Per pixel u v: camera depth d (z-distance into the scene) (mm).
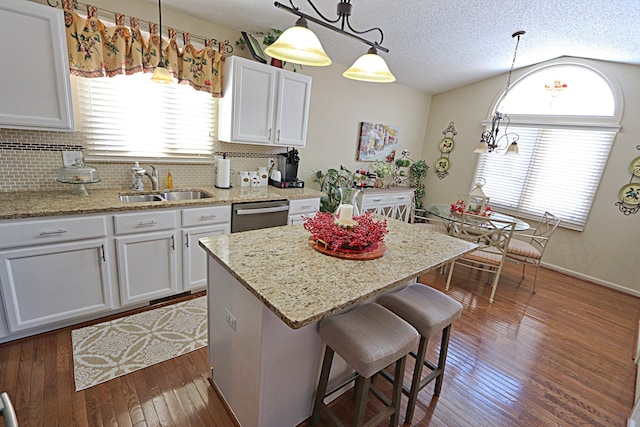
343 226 1614
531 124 4172
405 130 5039
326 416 1567
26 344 1961
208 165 3084
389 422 1596
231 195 2770
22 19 1822
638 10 2514
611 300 3342
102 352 1951
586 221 3881
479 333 2512
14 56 1840
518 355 2266
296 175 3551
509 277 3785
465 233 3219
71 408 1560
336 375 1696
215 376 1738
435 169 5332
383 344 1274
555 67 3943
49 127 2027
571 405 1836
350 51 3510
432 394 1845
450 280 3455
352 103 4188
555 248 4145
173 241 2379
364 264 1453
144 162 2701
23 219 1781
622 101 3547
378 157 4734
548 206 4180
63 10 1996
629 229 3592
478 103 4695
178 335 2158
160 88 2678
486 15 2807
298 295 1122
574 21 2848
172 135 2822
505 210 4562
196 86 2680
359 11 2705
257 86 2850
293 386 1463
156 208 2242
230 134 2805
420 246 1778
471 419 1689
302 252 1545
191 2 2463
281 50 1393
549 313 2932
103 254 2092
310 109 3762
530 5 2650
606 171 3709
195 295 2660
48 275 1931
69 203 2043
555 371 2123
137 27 2334
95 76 2207
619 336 2615
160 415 1562
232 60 2658
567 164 3990
